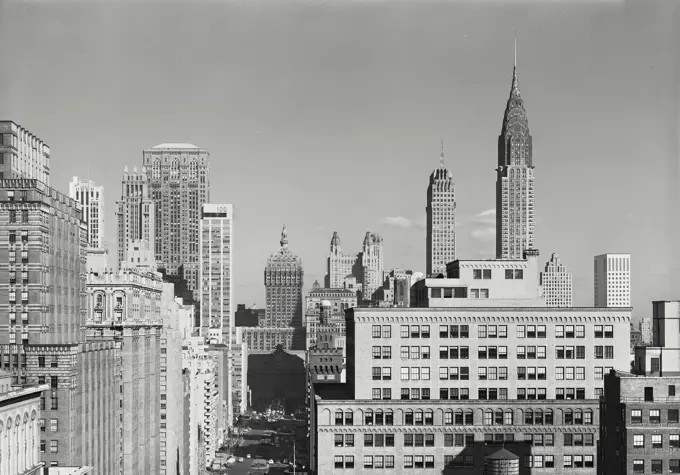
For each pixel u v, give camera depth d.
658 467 158.50
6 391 158.62
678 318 173.50
